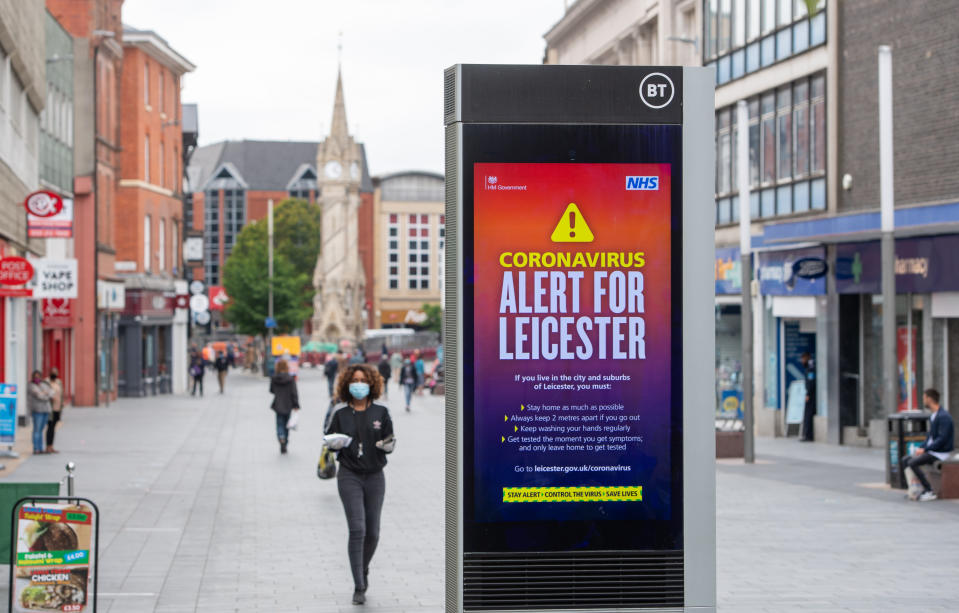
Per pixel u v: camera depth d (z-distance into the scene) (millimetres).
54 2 47688
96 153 48219
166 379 61094
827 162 29594
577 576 7289
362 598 10070
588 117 7273
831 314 29109
